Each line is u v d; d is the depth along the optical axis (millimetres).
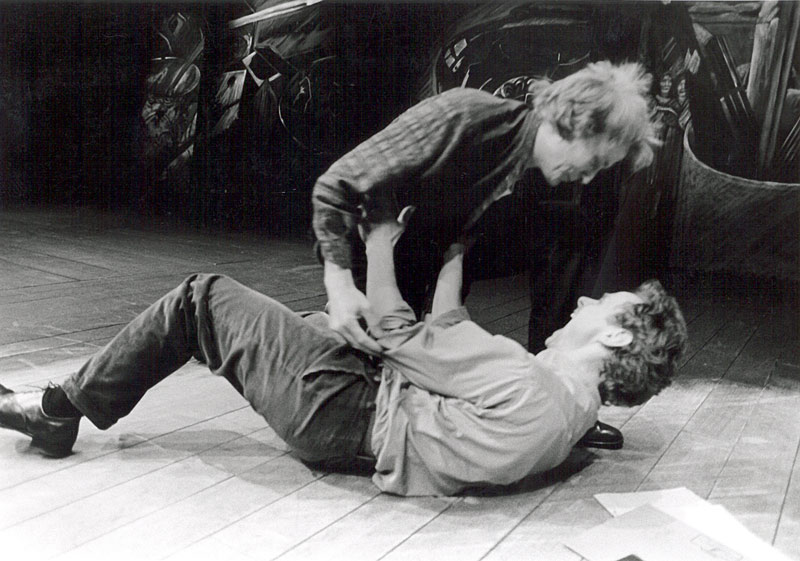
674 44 3043
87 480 1864
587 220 2500
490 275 2469
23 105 7172
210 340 1891
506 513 1816
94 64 6719
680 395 2725
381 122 3023
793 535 1767
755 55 3596
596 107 2316
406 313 1957
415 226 2176
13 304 3516
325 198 2068
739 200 3738
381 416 1819
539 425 1751
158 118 6406
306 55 4570
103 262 4570
